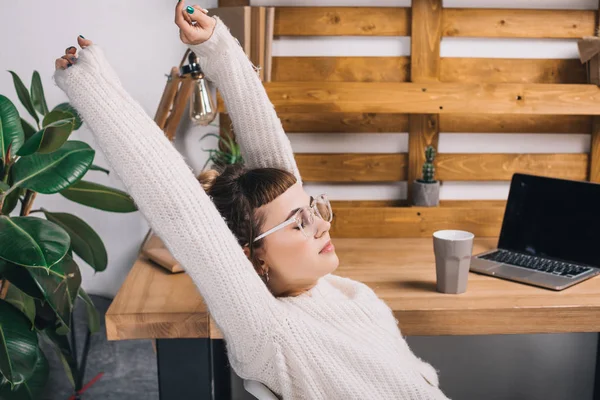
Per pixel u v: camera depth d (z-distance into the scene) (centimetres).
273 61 216
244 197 118
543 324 154
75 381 192
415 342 222
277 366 106
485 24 215
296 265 119
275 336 106
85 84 99
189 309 147
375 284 168
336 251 200
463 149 225
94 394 225
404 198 228
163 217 100
